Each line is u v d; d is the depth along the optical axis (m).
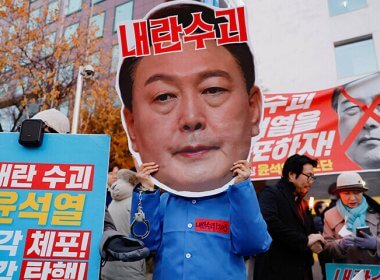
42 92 8.99
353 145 3.06
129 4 10.07
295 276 2.29
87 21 10.13
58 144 1.51
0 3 8.92
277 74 9.22
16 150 1.50
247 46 1.78
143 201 1.64
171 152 1.75
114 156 9.08
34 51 9.18
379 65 8.37
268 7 9.74
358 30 8.70
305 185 2.49
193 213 1.67
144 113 1.80
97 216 1.42
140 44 1.84
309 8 9.32
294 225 2.37
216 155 1.72
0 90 8.85
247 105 1.75
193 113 1.76
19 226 1.39
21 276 1.32
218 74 1.77
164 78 1.80
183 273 1.55
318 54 8.95
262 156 3.32
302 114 3.32
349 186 2.55
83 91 9.16
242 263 1.63
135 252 1.25
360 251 2.40
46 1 9.80
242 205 1.52
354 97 3.16
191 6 1.81
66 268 1.34
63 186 1.46
